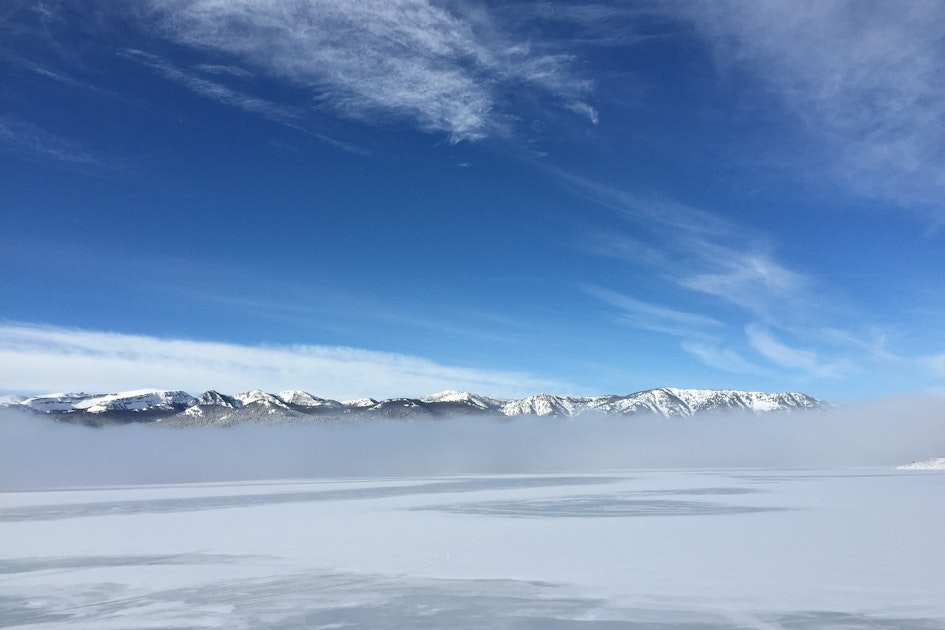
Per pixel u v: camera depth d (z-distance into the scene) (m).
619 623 15.16
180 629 15.42
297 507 45.41
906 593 17.09
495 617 15.86
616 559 22.42
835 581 18.47
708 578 19.11
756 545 24.52
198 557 24.34
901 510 36.31
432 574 20.73
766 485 66.12
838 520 31.84
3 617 16.64
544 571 20.78
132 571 21.97
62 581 20.61
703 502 44.62
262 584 19.73
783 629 14.45
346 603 17.44
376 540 27.84
